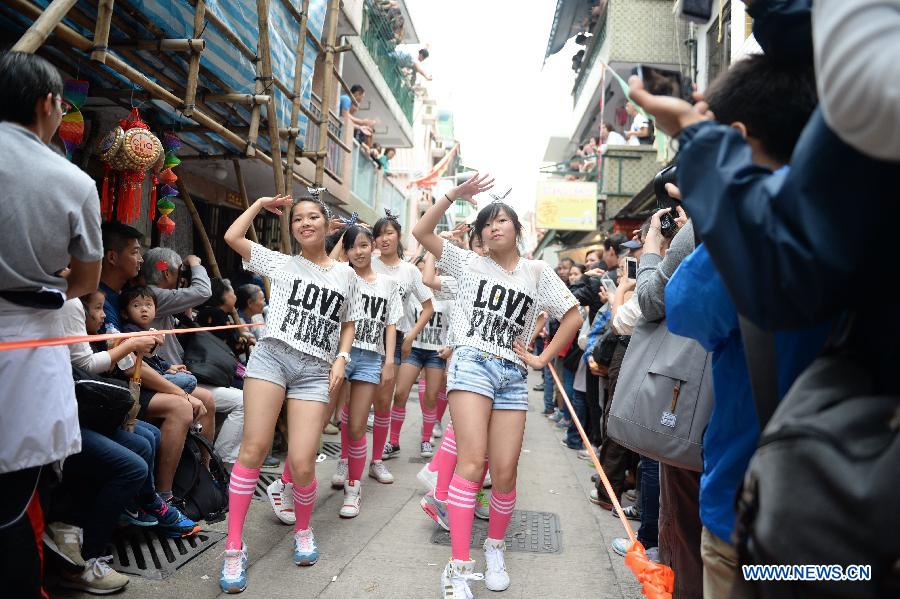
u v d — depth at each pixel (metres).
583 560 3.62
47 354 2.16
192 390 4.39
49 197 2.05
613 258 6.61
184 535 3.59
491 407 3.20
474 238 3.58
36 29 2.40
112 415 2.99
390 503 4.64
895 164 0.93
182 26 4.33
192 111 4.10
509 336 3.21
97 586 2.87
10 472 2.05
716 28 10.38
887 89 0.80
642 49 13.76
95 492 3.05
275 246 10.67
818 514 0.91
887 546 0.85
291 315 3.38
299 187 9.16
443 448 3.97
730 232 1.04
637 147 14.09
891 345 0.96
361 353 4.48
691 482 2.28
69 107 3.71
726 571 1.46
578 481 5.42
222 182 9.20
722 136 1.11
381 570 3.37
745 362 1.47
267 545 3.67
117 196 4.71
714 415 1.53
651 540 3.50
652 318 2.45
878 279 0.99
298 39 5.89
